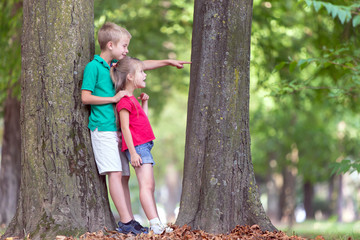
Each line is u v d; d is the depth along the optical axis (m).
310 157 24.92
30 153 6.20
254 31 14.91
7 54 13.12
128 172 6.49
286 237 5.99
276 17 15.23
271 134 24.73
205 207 6.39
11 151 13.97
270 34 15.40
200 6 6.68
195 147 6.56
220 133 6.48
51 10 6.22
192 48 6.81
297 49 15.54
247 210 6.46
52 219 5.93
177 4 16.94
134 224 6.16
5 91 14.16
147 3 16.89
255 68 14.98
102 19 13.89
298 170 26.00
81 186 6.13
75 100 6.23
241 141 6.56
